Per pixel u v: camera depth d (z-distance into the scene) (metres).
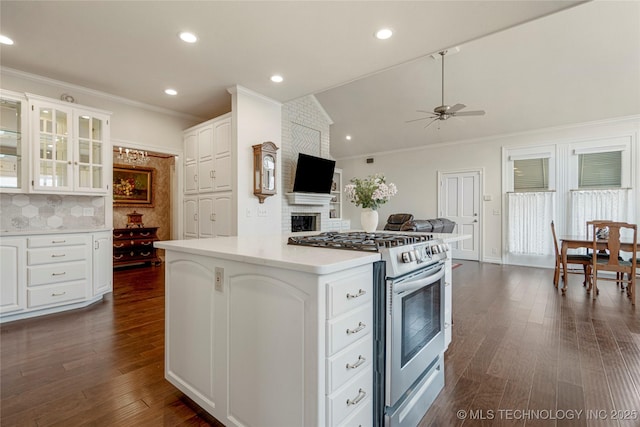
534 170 5.90
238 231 3.80
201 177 4.37
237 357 1.42
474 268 5.75
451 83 5.07
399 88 5.44
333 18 2.36
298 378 1.18
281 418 1.25
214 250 1.51
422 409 1.62
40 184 3.20
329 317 1.13
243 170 3.86
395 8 2.22
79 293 3.36
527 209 5.88
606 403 1.72
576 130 5.48
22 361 2.17
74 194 3.48
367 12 2.28
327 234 2.41
